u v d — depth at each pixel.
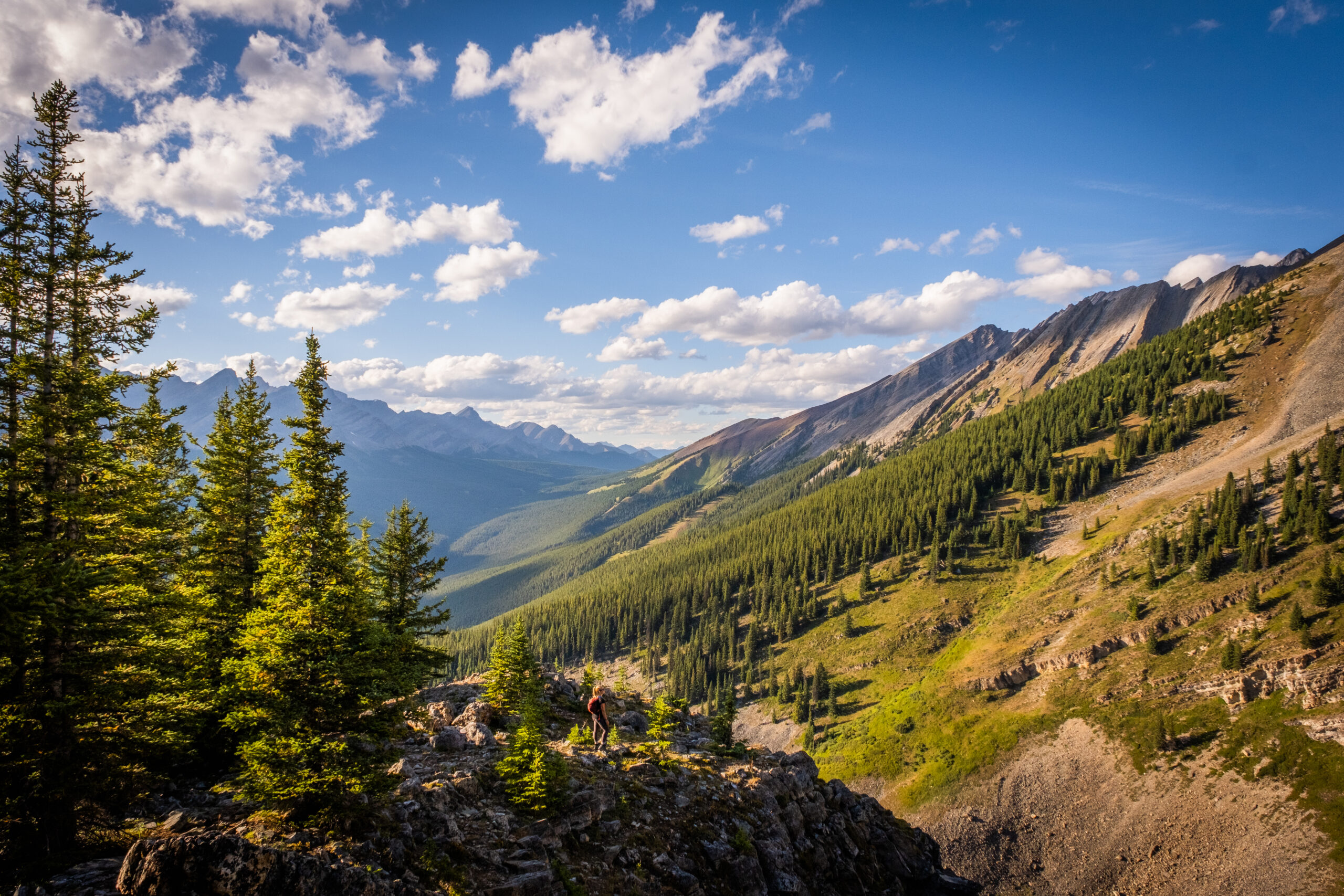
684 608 180.25
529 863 17.16
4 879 13.02
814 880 26.23
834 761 104.00
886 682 120.50
